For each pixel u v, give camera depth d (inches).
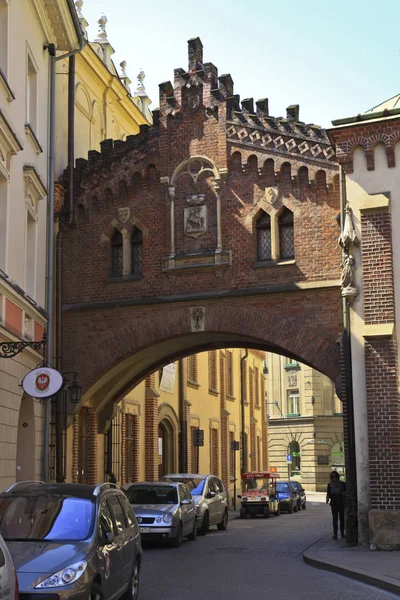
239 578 576.1
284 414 2792.8
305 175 881.5
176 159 935.7
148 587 526.0
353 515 765.9
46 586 329.4
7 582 273.6
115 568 399.5
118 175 957.8
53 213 931.3
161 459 1357.0
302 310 861.8
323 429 2719.0
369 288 765.9
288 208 882.1
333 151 864.9
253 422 2011.6
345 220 789.9
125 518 454.6
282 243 891.4
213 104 927.7
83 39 965.2
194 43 946.7
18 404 759.7
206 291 902.4
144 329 921.5
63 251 964.6
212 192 917.2
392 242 768.3
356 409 758.5
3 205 716.7
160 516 807.1
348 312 797.9
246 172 905.5
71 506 400.5
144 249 935.7
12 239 746.8
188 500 892.6
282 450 2775.6
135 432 1221.7
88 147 1147.9
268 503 1429.6
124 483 1163.9
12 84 748.0
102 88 1213.1
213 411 1649.9
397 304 756.6
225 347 1026.1
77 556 355.6
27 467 832.9
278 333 866.1
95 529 386.3
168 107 946.1
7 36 727.7
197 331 898.7
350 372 786.2
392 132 780.0
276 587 532.7
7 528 386.6
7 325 715.4
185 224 921.5
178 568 633.6
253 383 2053.4
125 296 935.0
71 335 945.5
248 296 881.5
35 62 856.9
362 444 752.3
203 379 1590.8
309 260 866.1
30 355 813.2
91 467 1045.8
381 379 748.0
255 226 898.1
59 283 951.0
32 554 352.2
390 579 529.7
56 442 900.6
